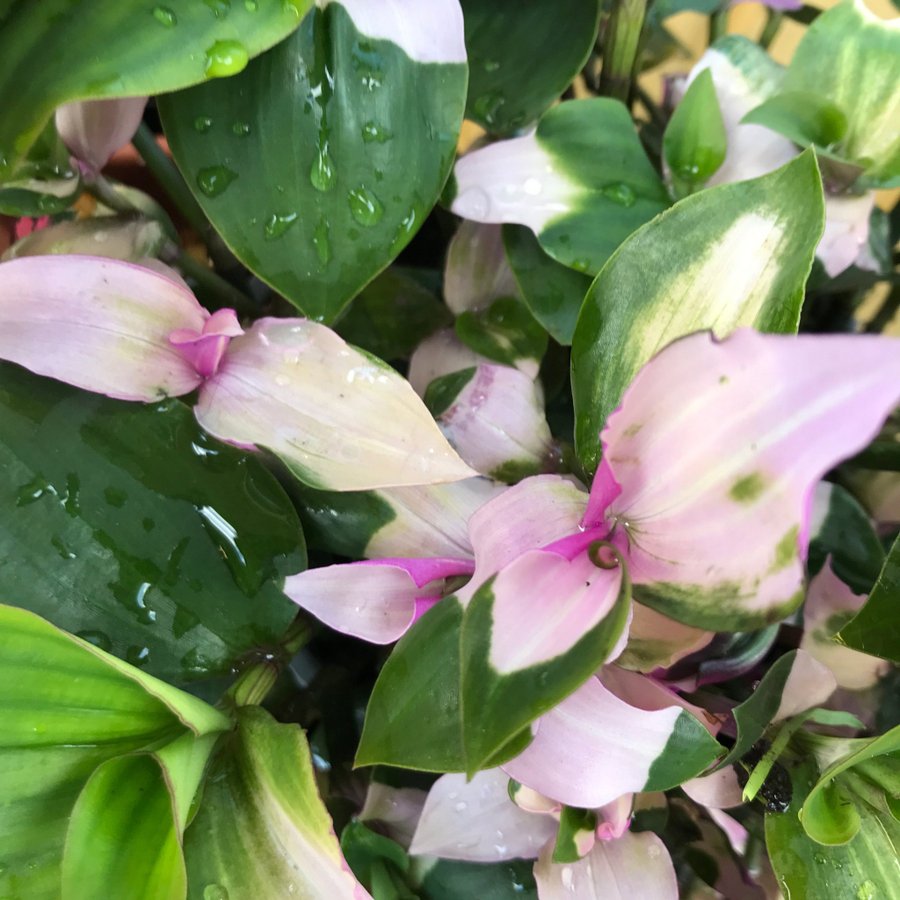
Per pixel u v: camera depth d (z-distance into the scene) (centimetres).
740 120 17
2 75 13
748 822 15
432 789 15
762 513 11
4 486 13
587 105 17
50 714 12
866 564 17
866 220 17
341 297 14
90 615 14
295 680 18
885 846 14
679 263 13
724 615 11
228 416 14
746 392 10
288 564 14
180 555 14
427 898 16
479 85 17
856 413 9
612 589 11
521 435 16
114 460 14
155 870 12
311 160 14
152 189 22
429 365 18
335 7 14
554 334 17
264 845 13
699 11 20
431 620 12
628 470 11
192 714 12
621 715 12
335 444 14
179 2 12
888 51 16
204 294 18
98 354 14
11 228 19
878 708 16
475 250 18
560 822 14
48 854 12
